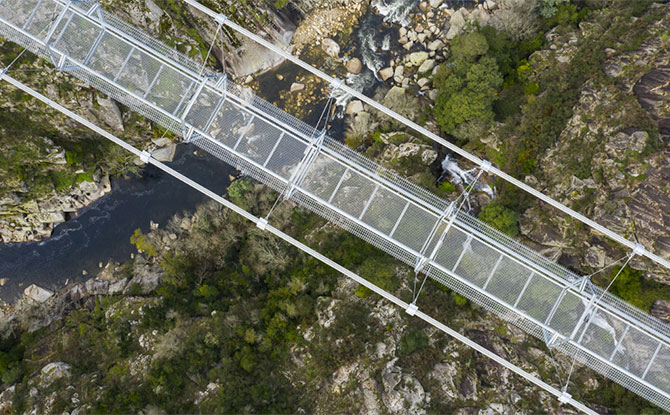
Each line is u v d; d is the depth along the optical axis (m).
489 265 14.25
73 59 14.04
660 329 14.02
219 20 13.30
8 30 14.26
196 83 14.27
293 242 13.70
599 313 14.22
